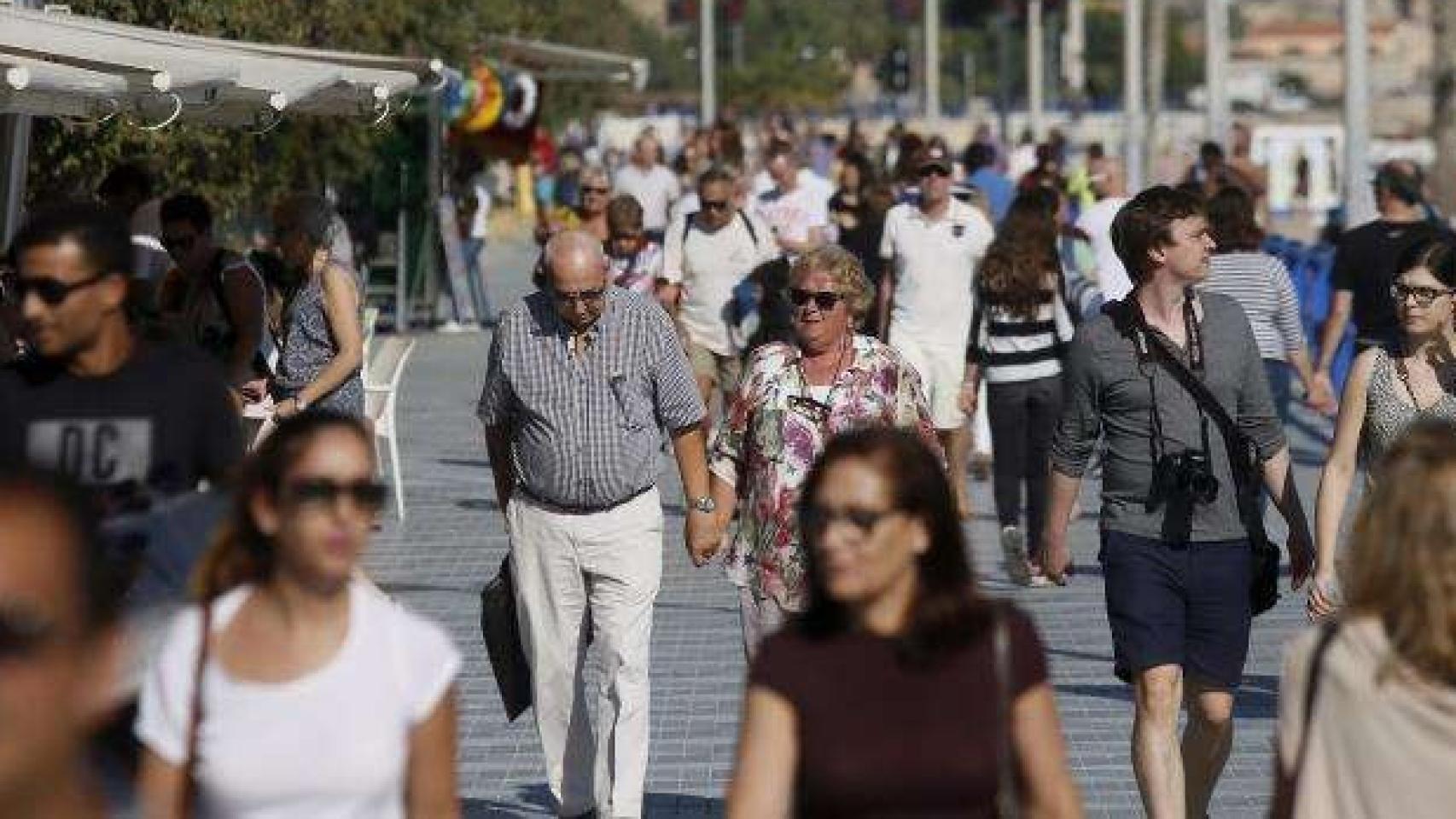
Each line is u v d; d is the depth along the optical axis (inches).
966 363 1654.8
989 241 1793.8
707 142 3983.8
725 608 1551.4
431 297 3491.6
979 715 587.8
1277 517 1909.4
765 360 964.0
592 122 7298.2
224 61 1202.6
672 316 1894.7
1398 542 588.1
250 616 578.9
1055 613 1530.5
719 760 1179.9
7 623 399.9
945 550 602.9
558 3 4982.8
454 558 1739.7
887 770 584.1
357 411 1272.1
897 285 1812.3
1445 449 594.9
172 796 569.0
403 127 3380.9
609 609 1029.8
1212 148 3078.2
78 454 676.7
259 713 570.3
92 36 1229.7
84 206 681.6
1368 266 1619.1
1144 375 943.7
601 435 1015.0
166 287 1298.0
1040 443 1624.0
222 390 689.0
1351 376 958.4
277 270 1402.6
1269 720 1243.8
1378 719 586.2
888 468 598.9
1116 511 949.2
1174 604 942.4
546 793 1127.6
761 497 956.0
